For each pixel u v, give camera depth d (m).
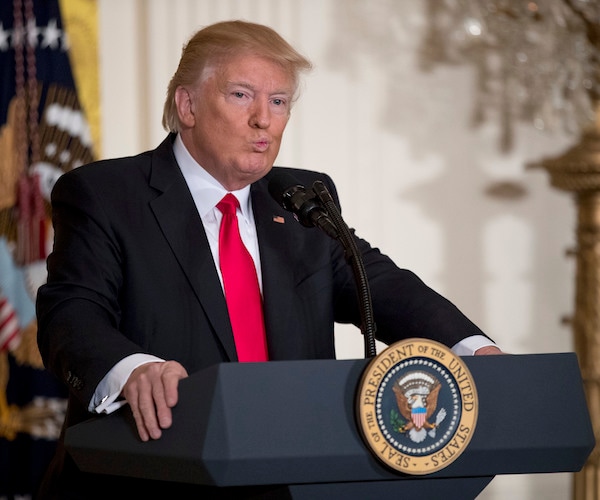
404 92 14.89
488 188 15.13
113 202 6.32
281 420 4.34
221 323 6.12
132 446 4.80
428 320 6.45
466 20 13.97
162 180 6.51
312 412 4.39
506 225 15.19
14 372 12.91
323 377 4.43
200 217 6.47
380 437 4.41
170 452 4.50
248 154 6.34
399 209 14.88
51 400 12.95
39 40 13.20
